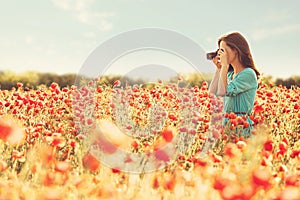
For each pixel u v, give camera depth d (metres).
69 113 5.73
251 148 3.02
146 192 2.53
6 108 5.64
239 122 4.57
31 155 3.16
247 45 5.50
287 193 2.02
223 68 5.30
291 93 7.84
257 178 2.11
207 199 2.40
